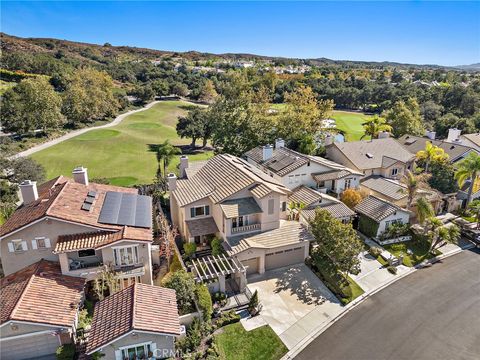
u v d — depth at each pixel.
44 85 83.75
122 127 99.44
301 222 37.34
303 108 65.69
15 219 27.20
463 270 33.31
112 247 25.58
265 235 32.41
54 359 22.05
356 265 30.69
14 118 78.62
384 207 38.72
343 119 106.38
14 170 45.06
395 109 77.44
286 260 32.94
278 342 24.02
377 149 55.22
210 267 29.62
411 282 31.31
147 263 26.83
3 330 20.55
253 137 62.84
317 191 44.56
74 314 22.36
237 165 38.66
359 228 40.56
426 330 25.41
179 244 36.22
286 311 27.09
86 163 65.25
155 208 43.25
